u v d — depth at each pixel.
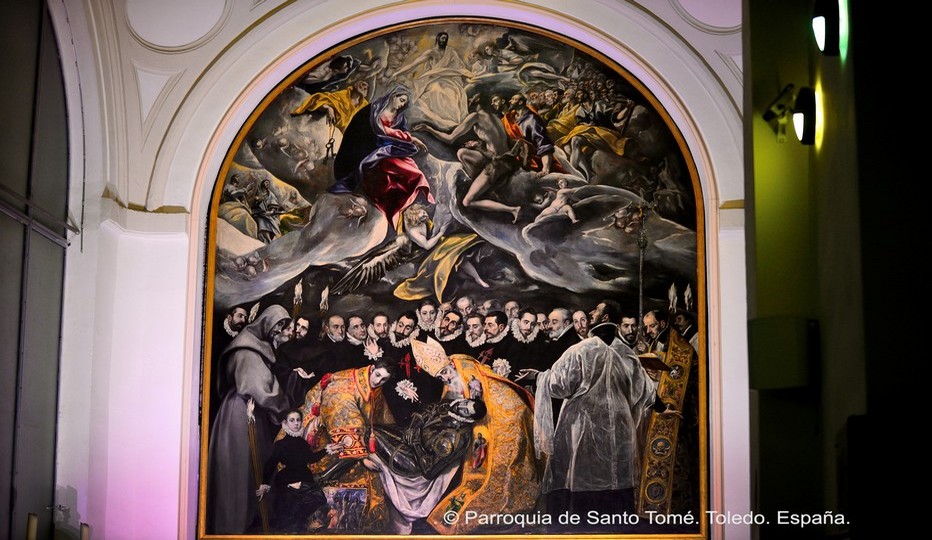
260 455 11.31
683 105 11.76
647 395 11.40
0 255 9.38
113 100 11.21
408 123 11.98
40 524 10.20
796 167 7.00
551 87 12.02
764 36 7.16
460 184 11.85
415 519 11.20
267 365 11.48
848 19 5.80
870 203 5.57
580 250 11.70
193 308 11.45
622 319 11.55
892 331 5.46
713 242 11.53
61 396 10.67
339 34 11.95
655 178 11.81
